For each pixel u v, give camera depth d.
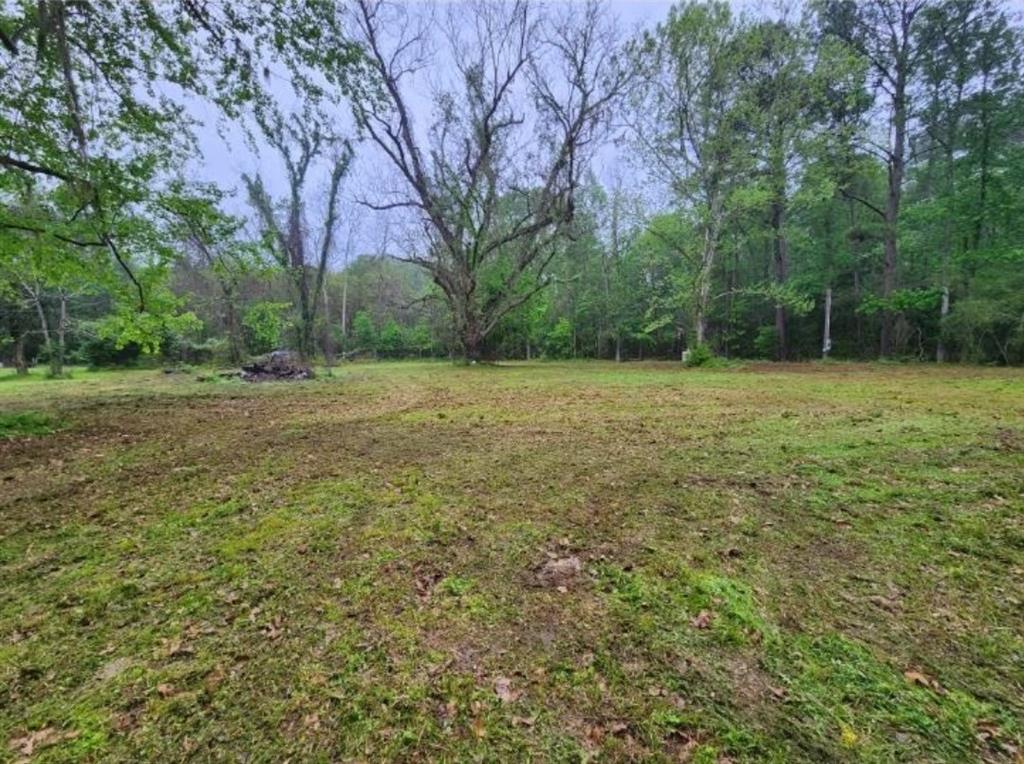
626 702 1.54
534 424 5.95
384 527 2.88
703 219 16.36
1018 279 14.40
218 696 1.59
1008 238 15.12
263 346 23.08
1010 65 14.95
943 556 2.39
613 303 27.02
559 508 3.11
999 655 1.72
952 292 16.48
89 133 6.64
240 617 2.02
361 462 4.35
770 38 14.95
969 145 15.80
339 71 7.50
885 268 18.41
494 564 2.43
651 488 3.43
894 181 18.11
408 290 36.34
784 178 15.64
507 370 16.86
